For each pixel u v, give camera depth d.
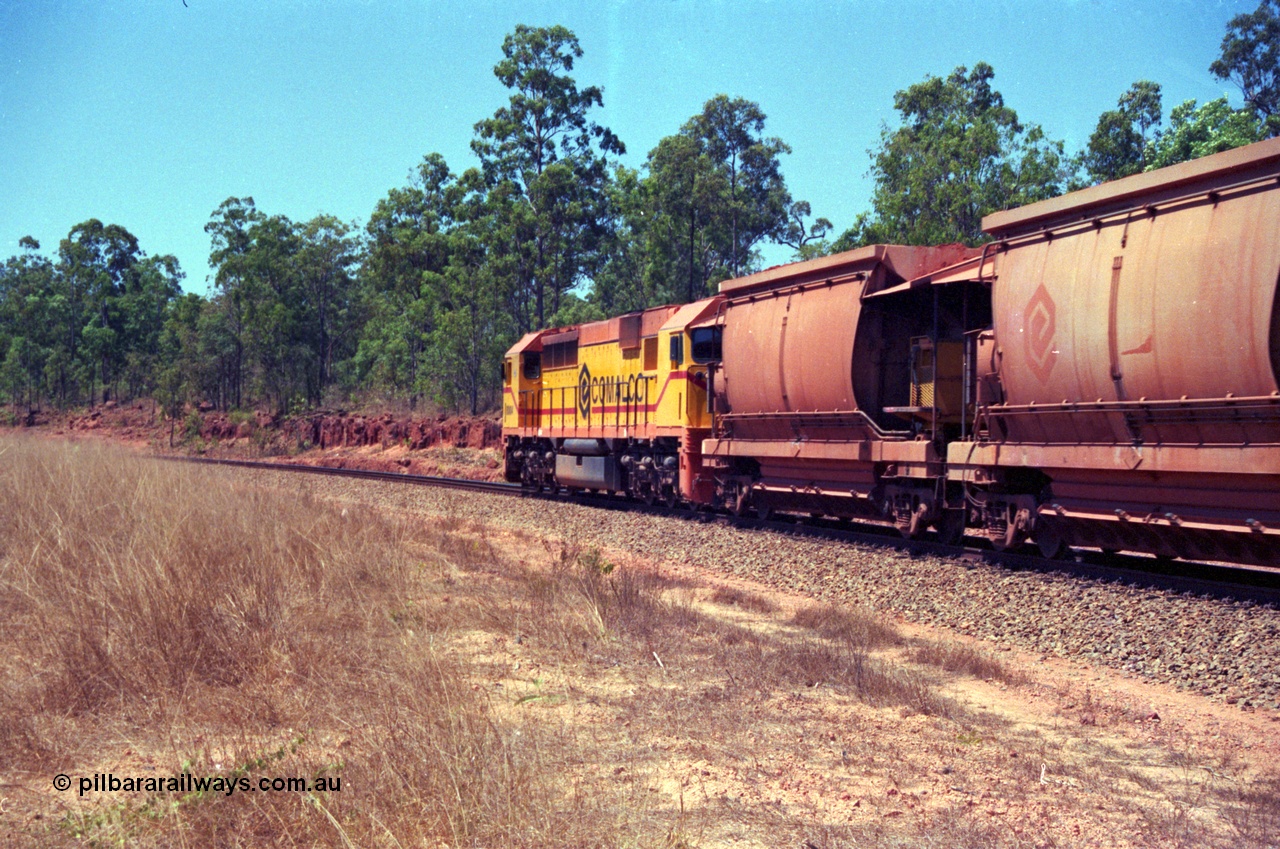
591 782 5.67
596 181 54.12
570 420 26.56
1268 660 9.03
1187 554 11.57
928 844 5.18
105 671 6.73
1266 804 6.08
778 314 18.03
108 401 73.94
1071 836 5.45
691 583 14.12
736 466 20.20
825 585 13.88
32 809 4.92
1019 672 9.62
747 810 5.50
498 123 52.91
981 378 14.06
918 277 15.73
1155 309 10.88
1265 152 9.88
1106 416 11.70
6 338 79.50
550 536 19.61
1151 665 9.58
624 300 64.19
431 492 26.92
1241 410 10.12
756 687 8.16
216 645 7.38
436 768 5.34
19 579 8.80
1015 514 13.90
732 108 58.41
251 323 57.78
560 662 8.51
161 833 4.68
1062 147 35.88
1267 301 9.74
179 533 10.19
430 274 52.50
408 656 7.42
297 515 13.67
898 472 15.66
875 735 7.16
